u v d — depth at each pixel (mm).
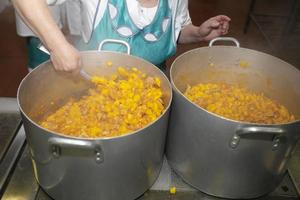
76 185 624
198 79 972
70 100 877
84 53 799
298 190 753
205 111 623
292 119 864
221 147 643
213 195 730
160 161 720
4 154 775
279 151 649
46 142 567
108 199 646
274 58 895
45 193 711
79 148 556
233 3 3627
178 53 2525
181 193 735
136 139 577
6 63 2426
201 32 1076
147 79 803
